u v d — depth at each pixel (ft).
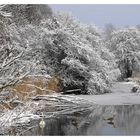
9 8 91.15
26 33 98.43
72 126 49.06
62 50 106.63
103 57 128.47
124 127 48.83
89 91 104.32
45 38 104.12
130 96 98.89
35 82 71.41
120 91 116.47
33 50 97.25
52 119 55.77
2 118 37.01
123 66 181.57
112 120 52.26
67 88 104.99
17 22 97.40
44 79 73.67
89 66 109.40
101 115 61.52
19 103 43.86
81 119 56.54
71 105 74.02
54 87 89.25
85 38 120.67
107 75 113.19
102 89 107.45
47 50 105.40
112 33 190.80
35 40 100.73
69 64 103.71
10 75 33.45
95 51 119.55
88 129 47.09
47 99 68.28
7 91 36.11
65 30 108.88
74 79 105.19
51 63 105.09
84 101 76.33
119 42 186.60
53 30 107.86
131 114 62.90
